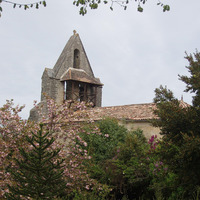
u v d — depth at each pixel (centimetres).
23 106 962
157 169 1038
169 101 1010
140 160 1145
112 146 1423
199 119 889
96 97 3108
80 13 608
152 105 1967
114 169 1198
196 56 999
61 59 3084
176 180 903
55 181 615
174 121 907
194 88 934
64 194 973
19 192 593
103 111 2120
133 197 1162
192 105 951
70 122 1018
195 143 789
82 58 3159
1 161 778
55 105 1007
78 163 958
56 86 2922
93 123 1099
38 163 579
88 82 2962
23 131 889
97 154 1398
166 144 895
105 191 1022
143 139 1515
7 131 866
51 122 980
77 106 1054
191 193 835
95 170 1202
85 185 1010
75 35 3184
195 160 845
